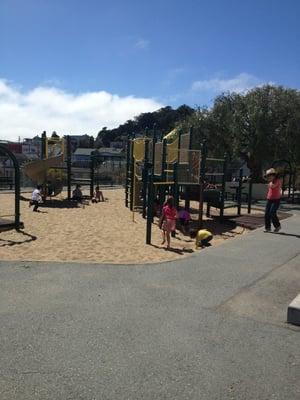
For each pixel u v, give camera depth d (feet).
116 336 17.75
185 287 24.25
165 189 57.16
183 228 46.39
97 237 41.27
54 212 60.39
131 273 26.81
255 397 13.71
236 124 90.74
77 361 15.64
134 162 63.31
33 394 13.56
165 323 19.20
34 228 46.03
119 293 23.03
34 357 15.87
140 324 19.02
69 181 79.61
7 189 95.91
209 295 22.99
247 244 35.99
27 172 73.41
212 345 17.17
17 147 246.06
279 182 41.75
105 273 26.71
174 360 15.88
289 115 88.94
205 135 95.61
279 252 33.14
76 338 17.48
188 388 14.10
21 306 20.92
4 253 33.30
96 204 71.92
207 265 28.94
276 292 23.70
